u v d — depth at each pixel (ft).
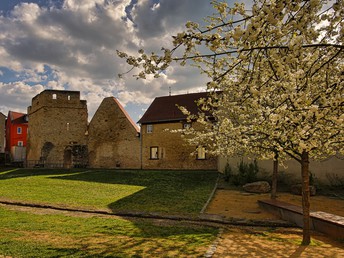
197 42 12.26
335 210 42.06
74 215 37.19
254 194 55.62
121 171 86.48
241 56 12.54
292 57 11.49
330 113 14.74
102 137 111.14
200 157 89.81
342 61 16.76
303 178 25.77
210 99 21.07
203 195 53.26
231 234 28.55
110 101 111.55
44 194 52.03
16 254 21.20
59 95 119.85
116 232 28.50
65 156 119.34
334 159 61.21
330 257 21.22
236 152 46.98
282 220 34.50
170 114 97.25
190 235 27.61
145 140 100.17
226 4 12.53
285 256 21.53
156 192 55.88
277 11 9.95
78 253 21.65
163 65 13.91
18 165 119.34
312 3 9.89
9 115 172.14
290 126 18.84
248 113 29.30
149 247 23.47
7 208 40.91
